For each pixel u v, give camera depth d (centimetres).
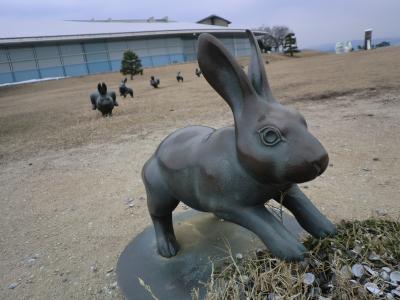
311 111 621
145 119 752
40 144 640
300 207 168
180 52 4250
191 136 182
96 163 475
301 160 131
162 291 180
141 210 315
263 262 150
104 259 247
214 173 154
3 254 272
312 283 135
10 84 3016
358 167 344
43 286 227
